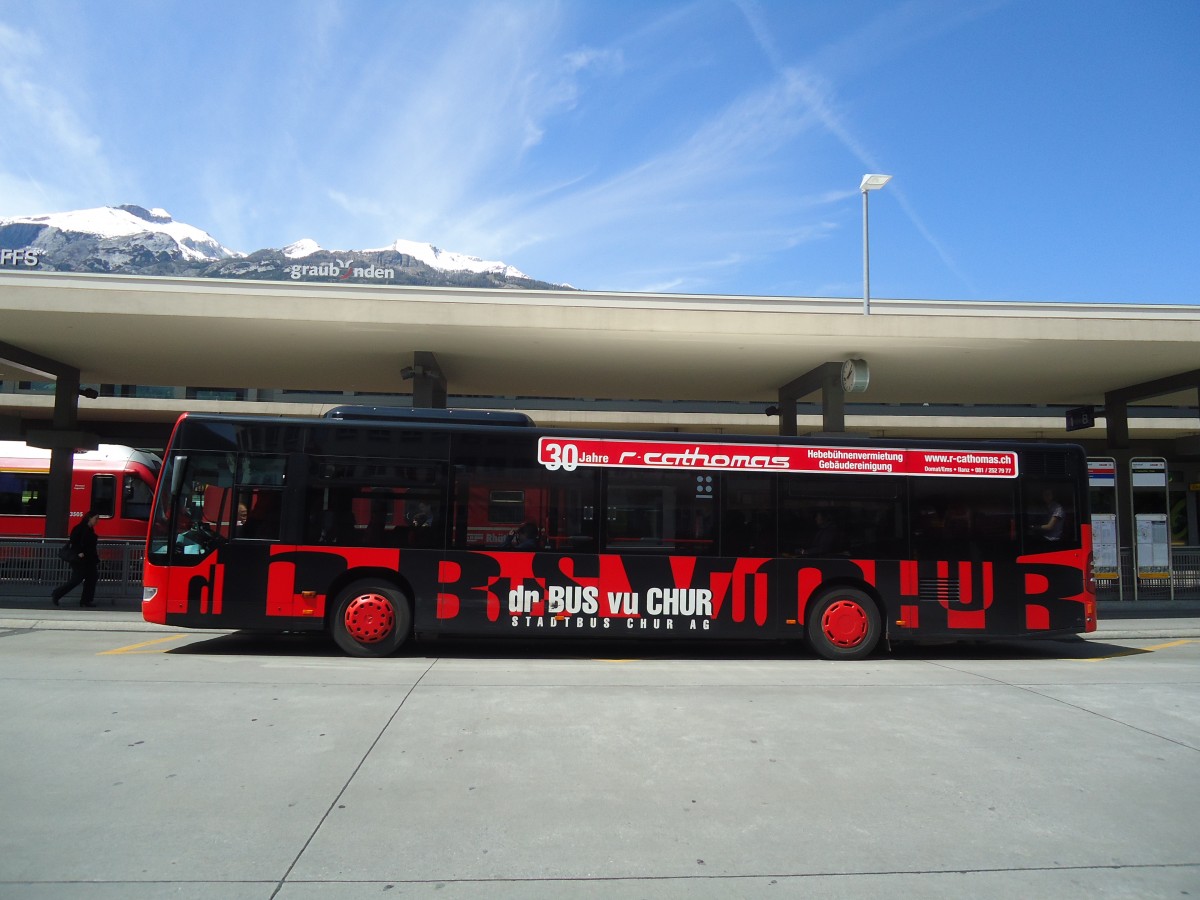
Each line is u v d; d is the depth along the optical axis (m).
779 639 10.52
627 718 6.65
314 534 9.95
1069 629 10.57
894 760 5.64
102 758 5.36
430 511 10.06
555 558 10.09
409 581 9.96
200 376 20.44
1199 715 7.00
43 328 15.38
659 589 10.15
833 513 10.48
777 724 6.55
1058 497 10.77
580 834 4.29
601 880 3.77
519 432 10.27
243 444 10.05
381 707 6.84
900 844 4.24
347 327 15.16
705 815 4.59
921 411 37.00
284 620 9.84
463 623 9.95
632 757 5.61
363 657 9.90
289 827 4.30
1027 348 16.17
